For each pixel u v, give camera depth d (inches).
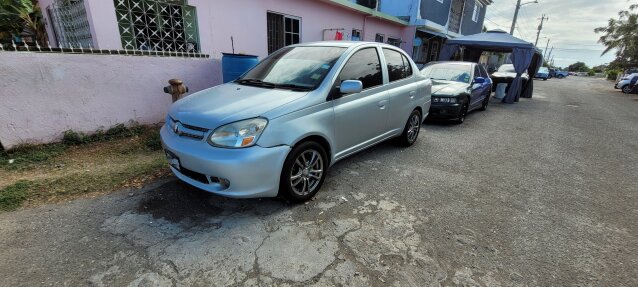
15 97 153.4
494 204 133.5
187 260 91.4
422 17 601.0
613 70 1567.4
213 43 266.2
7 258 89.3
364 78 151.1
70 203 118.4
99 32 201.0
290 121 113.0
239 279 85.2
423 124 287.0
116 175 141.6
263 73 150.3
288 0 328.5
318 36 384.8
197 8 247.0
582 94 691.4
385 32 538.3
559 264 96.9
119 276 84.6
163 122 213.9
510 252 101.5
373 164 173.3
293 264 91.7
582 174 173.3
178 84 192.5
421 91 199.6
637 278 92.0
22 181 131.6
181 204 120.6
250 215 115.7
